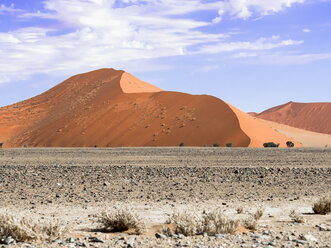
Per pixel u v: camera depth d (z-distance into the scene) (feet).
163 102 412.98
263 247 24.59
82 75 636.07
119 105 439.63
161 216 36.94
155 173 76.95
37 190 55.98
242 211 38.65
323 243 26.21
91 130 406.41
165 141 335.67
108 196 50.08
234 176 71.61
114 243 26.09
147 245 25.54
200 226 29.96
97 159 122.42
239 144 292.20
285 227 32.40
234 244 25.73
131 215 30.96
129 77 548.31
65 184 62.39
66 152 178.19
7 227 26.61
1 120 552.00
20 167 93.76
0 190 56.08
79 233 29.55
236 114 336.70
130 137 364.79
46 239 27.30
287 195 50.70
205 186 59.36
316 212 39.09
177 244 25.52
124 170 82.79
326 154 141.90
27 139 451.12
